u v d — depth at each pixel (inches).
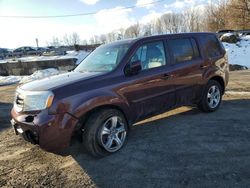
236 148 177.0
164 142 194.1
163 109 210.7
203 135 201.5
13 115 176.7
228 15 1806.1
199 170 153.6
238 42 1096.8
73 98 164.1
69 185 149.6
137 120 196.1
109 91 177.2
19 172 168.2
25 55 1574.8
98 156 175.9
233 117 238.1
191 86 228.5
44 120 157.5
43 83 176.9
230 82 434.6
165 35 219.6
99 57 211.5
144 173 155.0
